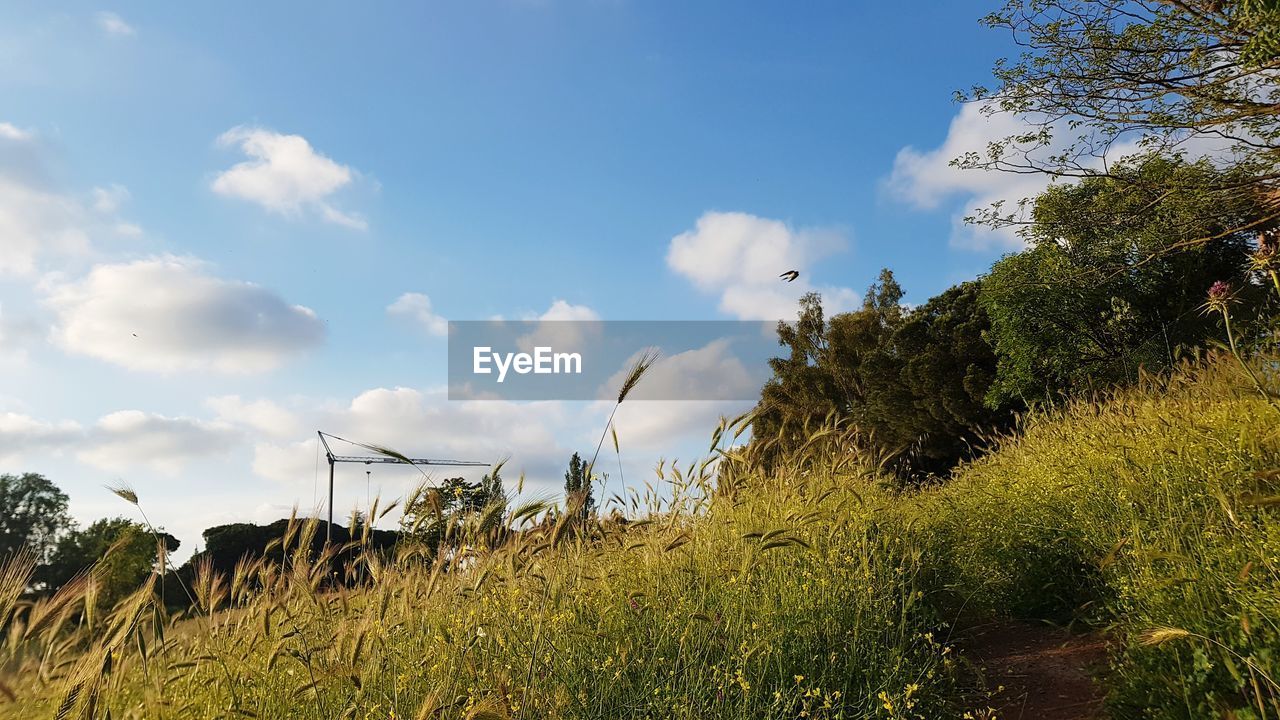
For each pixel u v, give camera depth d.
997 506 7.75
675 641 4.65
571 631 4.53
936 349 23.81
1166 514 5.20
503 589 4.63
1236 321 7.96
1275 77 10.30
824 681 4.41
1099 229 15.49
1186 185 12.52
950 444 24.23
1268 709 3.35
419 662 4.04
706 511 6.61
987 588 6.72
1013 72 12.33
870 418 26.39
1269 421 5.03
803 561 5.80
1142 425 6.53
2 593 3.15
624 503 6.32
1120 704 4.23
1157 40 11.09
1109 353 16.75
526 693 3.52
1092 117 12.27
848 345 29.86
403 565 4.77
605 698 4.04
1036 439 9.19
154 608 3.39
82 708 2.73
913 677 4.60
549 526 4.75
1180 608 4.25
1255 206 12.30
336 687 3.84
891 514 7.59
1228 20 10.17
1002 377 18.36
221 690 3.75
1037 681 4.97
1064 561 6.38
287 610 4.40
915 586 5.95
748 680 4.29
